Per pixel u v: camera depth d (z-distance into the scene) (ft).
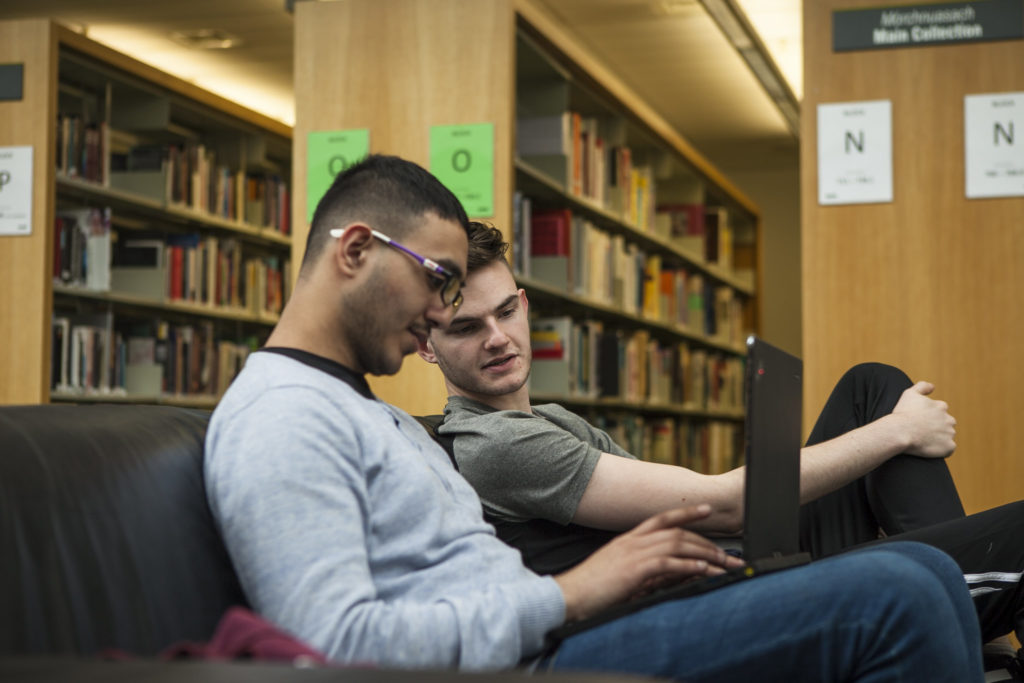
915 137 10.83
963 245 10.68
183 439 3.83
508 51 11.94
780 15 19.57
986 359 10.56
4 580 2.86
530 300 16.05
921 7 10.84
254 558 3.37
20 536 2.98
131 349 16.88
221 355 18.54
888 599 3.39
